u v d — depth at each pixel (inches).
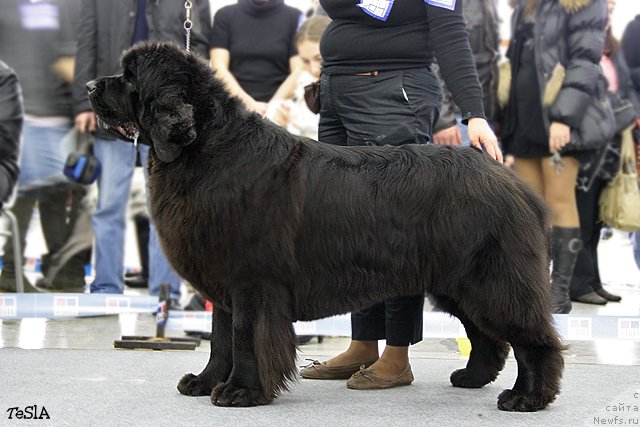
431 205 182.4
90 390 195.0
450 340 292.8
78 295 295.6
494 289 179.2
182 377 198.4
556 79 314.7
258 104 313.1
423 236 182.5
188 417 169.8
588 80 313.1
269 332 177.3
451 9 200.8
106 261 324.5
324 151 186.5
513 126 332.5
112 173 322.7
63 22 328.2
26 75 326.6
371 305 187.5
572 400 193.6
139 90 179.5
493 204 180.2
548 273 184.5
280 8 330.3
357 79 208.8
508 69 333.1
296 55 327.6
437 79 215.3
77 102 318.7
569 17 314.7
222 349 191.6
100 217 323.6
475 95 199.5
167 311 278.4
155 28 310.0
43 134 332.5
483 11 320.5
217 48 326.6
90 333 285.6
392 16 203.8
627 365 241.4
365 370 209.5
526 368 185.3
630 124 352.8
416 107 205.8
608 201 361.1
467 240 179.9
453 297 186.5
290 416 173.0
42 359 234.8
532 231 181.5
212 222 174.4
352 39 208.1
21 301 293.7
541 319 180.5
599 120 317.1
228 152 177.6
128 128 189.2
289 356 179.0
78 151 338.0
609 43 352.8
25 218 338.3
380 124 205.5
